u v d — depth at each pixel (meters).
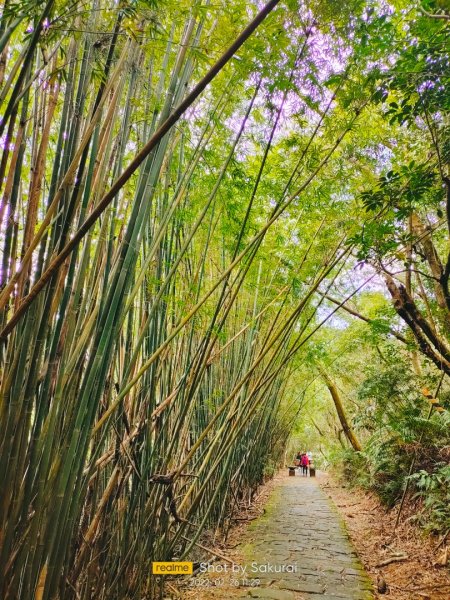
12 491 1.30
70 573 1.73
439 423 4.38
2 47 1.08
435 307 3.98
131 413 2.24
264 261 3.78
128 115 1.76
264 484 8.69
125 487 2.20
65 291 1.44
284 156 3.29
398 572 3.24
